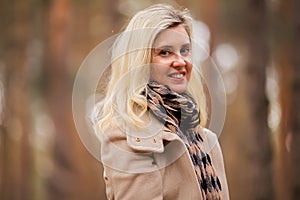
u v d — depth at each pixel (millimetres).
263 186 13586
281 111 14523
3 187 20953
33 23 21000
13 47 20734
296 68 12023
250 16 15633
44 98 21594
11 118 20984
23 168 21125
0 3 20609
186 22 2521
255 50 15336
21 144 21094
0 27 20734
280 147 13828
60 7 20500
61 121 20891
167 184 2412
